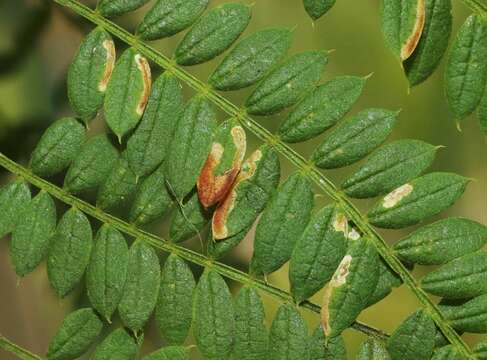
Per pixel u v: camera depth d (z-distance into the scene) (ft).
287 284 1.30
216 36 0.93
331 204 0.93
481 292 0.93
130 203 0.98
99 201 0.94
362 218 0.93
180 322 0.95
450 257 0.93
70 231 0.95
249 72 0.93
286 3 1.32
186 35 0.93
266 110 0.93
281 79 0.92
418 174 0.93
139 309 0.94
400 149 0.93
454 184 0.93
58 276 0.95
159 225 1.07
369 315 1.36
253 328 0.94
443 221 0.93
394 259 0.93
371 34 1.33
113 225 0.95
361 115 0.93
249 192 0.93
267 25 1.32
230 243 0.94
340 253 0.93
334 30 1.33
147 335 1.20
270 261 0.93
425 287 0.93
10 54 1.15
